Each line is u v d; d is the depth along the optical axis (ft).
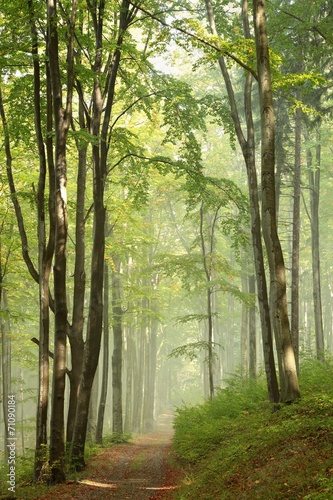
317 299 97.66
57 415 45.14
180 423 70.33
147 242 93.09
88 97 81.92
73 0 46.75
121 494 38.99
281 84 46.01
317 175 102.58
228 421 55.01
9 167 52.95
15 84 51.21
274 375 49.16
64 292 46.06
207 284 84.02
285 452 31.94
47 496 38.73
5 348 82.84
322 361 72.64
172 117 64.39
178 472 46.62
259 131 97.86
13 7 45.60
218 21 65.36
